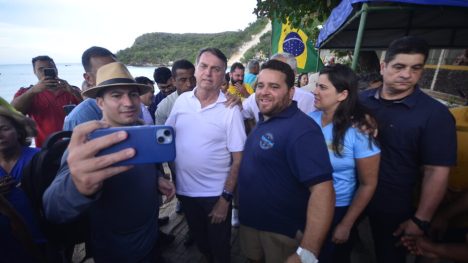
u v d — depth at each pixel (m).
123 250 1.51
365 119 1.65
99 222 1.44
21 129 1.58
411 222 1.63
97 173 0.74
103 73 1.41
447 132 1.54
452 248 1.30
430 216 1.58
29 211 1.27
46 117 2.92
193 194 2.13
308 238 1.30
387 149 1.74
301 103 2.79
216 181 2.10
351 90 1.67
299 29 5.46
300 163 1.36
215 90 2.02
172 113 2.19
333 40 4.26
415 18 3.05
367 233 2.86
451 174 1.79
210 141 2.02
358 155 1.64
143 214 1.53
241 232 1.99
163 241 2.80
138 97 1.50
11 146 1.51
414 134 1.62
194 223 2.30
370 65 4.14
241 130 2.03
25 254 1.21
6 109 1.52
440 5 1.85
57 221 0.96
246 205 1.77
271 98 1.54
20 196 1.25
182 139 2.08
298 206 1.57
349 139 1.66
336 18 2.65
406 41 1.56
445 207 1.67
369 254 2.56
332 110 1.78
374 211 1.86
